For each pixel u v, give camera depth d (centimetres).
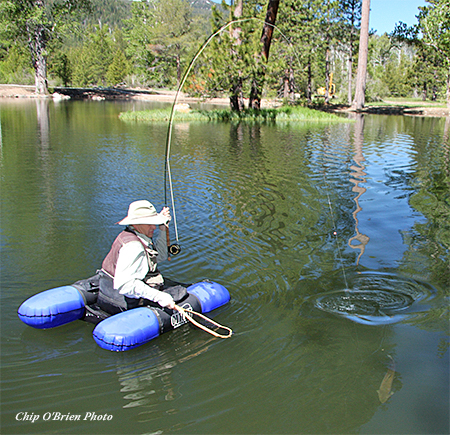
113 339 332
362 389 297
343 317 389
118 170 966
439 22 2677
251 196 779
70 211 675
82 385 297
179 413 273
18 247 532
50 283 445
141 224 364
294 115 2412
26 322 357
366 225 634
